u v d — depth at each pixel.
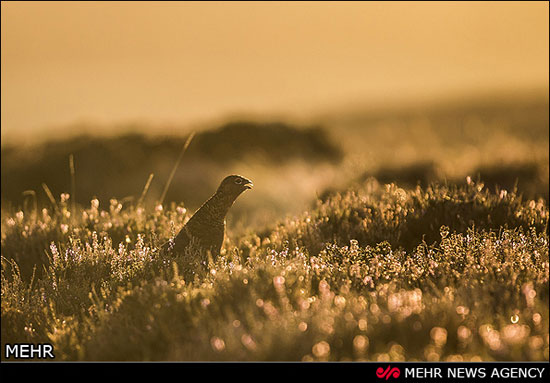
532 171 51.59
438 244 28.97
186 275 24.52
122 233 34.88
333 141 108.19
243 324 18.00
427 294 19.56
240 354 16.27
